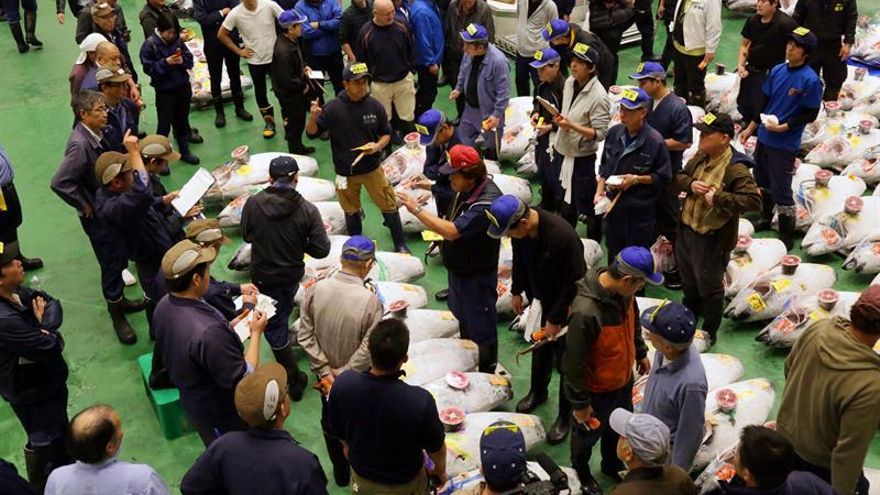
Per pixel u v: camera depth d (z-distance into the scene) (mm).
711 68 10047
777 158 6793
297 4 8906
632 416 3566
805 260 6953
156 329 4383
